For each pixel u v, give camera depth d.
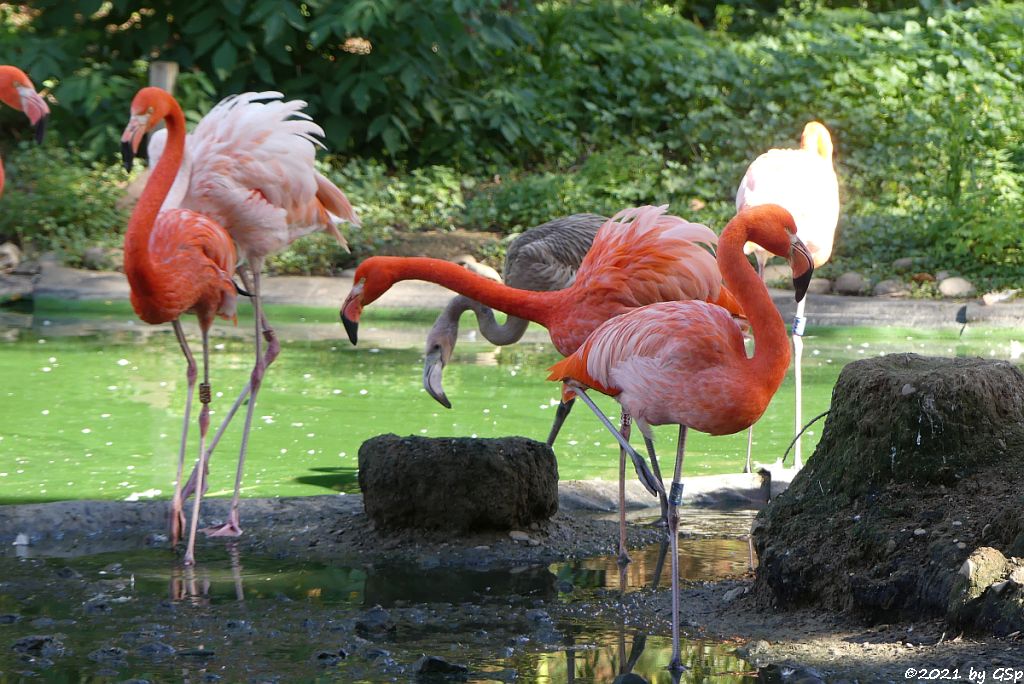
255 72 22.05
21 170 19.02
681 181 20.64
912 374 6.43
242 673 5.41
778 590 6.39
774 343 5.77
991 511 5.93
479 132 22.84
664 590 6.86
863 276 17.48
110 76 20.97
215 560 7.42
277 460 9.50
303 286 16.69
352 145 21.78
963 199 19.23
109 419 10.55
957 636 5.57
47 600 6.54
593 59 25.05
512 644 5.89
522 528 7.98
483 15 21.91
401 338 14.64
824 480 6.60
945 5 28.39
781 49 25.16
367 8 20.16
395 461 7.83
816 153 11.30
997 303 15.98
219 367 12.68
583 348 6.27
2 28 22.06
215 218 8.34
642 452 10.08
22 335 14.17
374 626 6.15
